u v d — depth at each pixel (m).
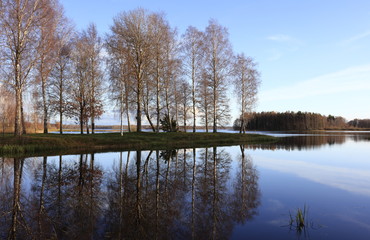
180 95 29.97
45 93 23.25
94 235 4.50
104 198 6.78
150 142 21.20
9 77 16.77
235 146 22.02
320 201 6.41
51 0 16.95
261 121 109.50
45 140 17.34
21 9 15.79
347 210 5.72
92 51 24.17
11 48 15.90
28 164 11.83
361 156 15.65
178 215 5.50
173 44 25.69
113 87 24.12
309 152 17.77
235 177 9.43
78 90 24.33
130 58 21.53
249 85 31.67
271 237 4.34
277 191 7.41
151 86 24.73
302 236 4.36
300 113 113.56
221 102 29.75
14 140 16.23
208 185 8.20
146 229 4.77
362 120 145.12
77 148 17.94
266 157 15.02
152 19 22.67
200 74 28.39
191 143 23.19
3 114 27.81
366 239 4.22
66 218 5.36
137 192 7.38
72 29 21.16
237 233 4.51
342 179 9.03
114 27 21.84
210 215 5.49
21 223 5.06
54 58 18.80
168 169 11.05
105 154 15.61
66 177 9.29
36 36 16.64
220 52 28.33
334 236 4.36
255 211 5.71
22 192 7.27
